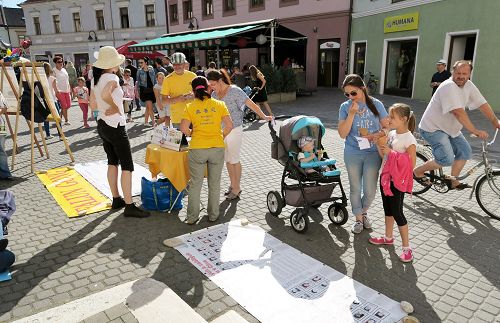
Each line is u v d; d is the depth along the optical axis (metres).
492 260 3.64
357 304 2.95
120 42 33.34
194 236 4.06
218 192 4.43
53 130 10.29
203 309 2.93
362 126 3.86
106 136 4.42
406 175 3.48
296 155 4.28
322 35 20.41
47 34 36.72
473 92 4.48
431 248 3.87
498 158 6.97
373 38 17.55
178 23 29.38
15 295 3.12
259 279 3.29
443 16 13.64
